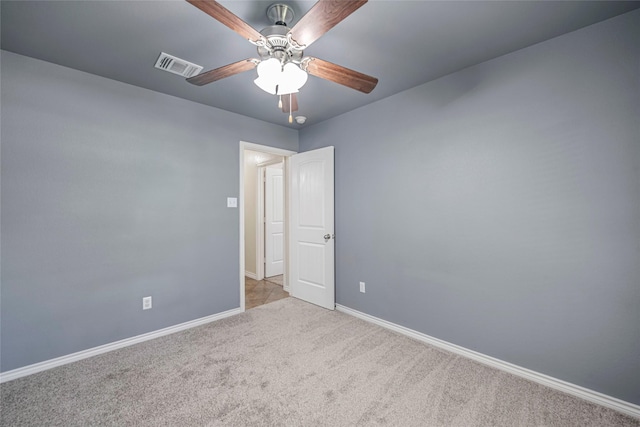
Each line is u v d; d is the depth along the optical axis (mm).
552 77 1779
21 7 1454
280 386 1812
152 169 2512
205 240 2852
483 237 2076
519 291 1916
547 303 1808
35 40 1765
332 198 3186
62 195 2080
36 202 1981
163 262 2570
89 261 2191
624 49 1556
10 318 1892
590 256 1660
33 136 1972
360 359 2141
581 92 1683
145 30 1667
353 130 3025
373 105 2818
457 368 2020
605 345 1618
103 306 2250
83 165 2168
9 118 1892
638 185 1525
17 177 1917
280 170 4953
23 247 1937
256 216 4738
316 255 3367
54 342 2041
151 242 2502
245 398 1697
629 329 1551
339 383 1844
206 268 2855
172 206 2631
